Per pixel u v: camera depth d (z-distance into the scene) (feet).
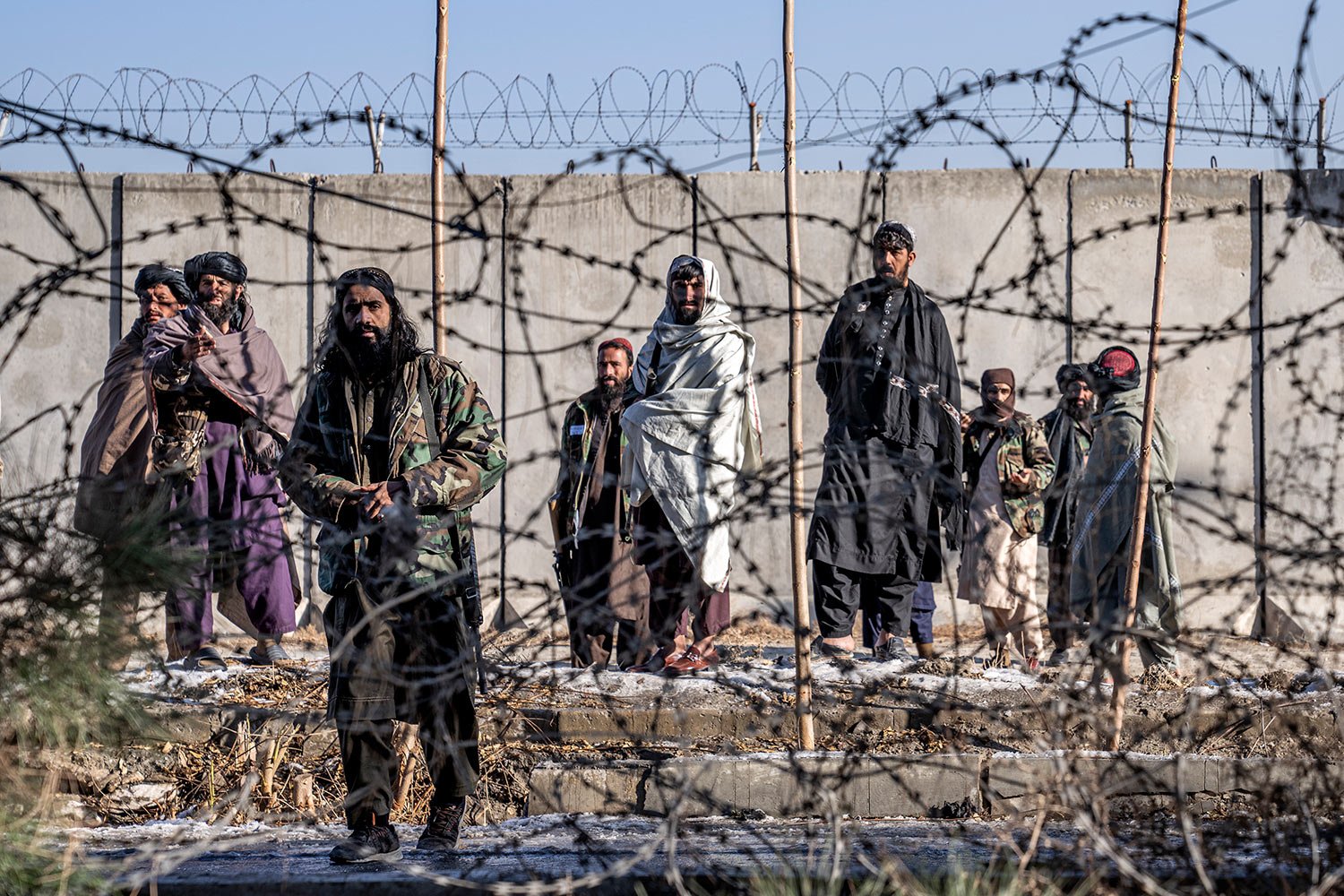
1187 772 28.53
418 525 24.30
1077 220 62.03
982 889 19.47
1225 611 56.70
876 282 41.45
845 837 22.76
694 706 34.63
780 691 28.17
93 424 39.42
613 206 61.72
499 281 61.36
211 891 21.59
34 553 20.94
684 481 39.65
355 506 25.40
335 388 26.32
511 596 59.31
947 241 62.08
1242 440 61.31
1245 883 20.22
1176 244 62.03
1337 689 28.60
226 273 39.91
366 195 61.46
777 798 30.25
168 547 21.89
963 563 43.96
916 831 26.35
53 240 61.16
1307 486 27.89
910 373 40.75
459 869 23.20
